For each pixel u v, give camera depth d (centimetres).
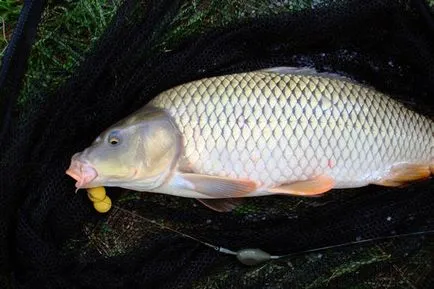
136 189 67
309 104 65
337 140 65
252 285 71
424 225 71
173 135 64
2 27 73
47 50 71
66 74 71
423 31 69
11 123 62
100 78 66
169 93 66
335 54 74
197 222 72
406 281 72
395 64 74
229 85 65
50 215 67
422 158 69
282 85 65
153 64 68
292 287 71
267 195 71
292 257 71
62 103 64
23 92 68
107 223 72
